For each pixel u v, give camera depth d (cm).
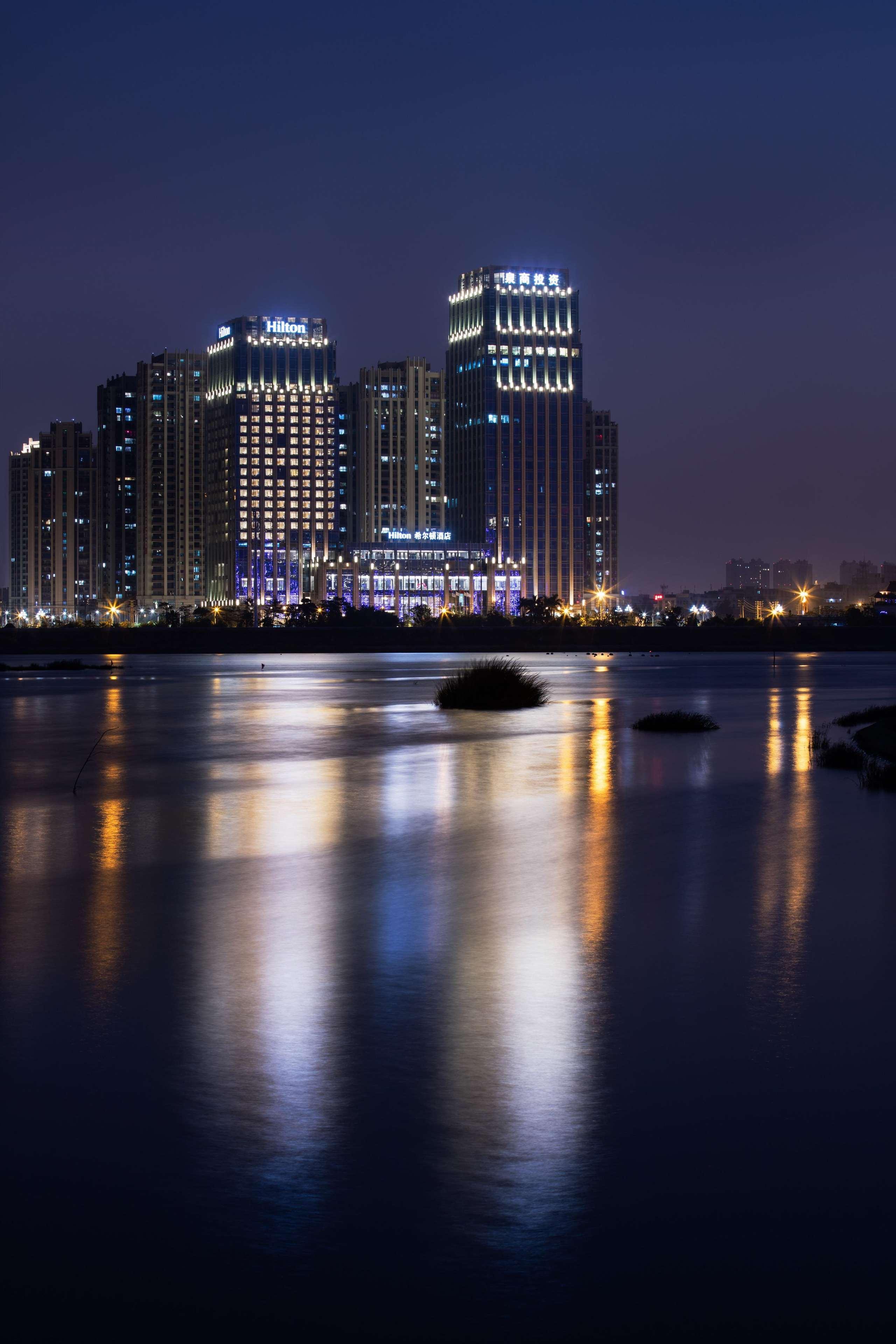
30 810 3241
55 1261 857
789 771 4166
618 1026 1387
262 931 1862
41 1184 971
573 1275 841
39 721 6550
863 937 1828
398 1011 1442
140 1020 1403
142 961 1675
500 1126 1086
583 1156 1021
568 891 2178
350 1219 914
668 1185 968
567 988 1548
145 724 6384
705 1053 1291
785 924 1912
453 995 1511
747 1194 955
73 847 2653
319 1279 836
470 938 1822
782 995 1516
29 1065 1247
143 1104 1138
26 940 1802
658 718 6016
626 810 3231
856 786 3738
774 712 7294
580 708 7656
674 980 1584
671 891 2180
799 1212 925
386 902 2084
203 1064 1250
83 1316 794
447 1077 1211
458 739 5484
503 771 4175
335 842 2730
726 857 2523
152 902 2084
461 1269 848
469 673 8150
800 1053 1291
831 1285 827
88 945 1773
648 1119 1103
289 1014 1430
